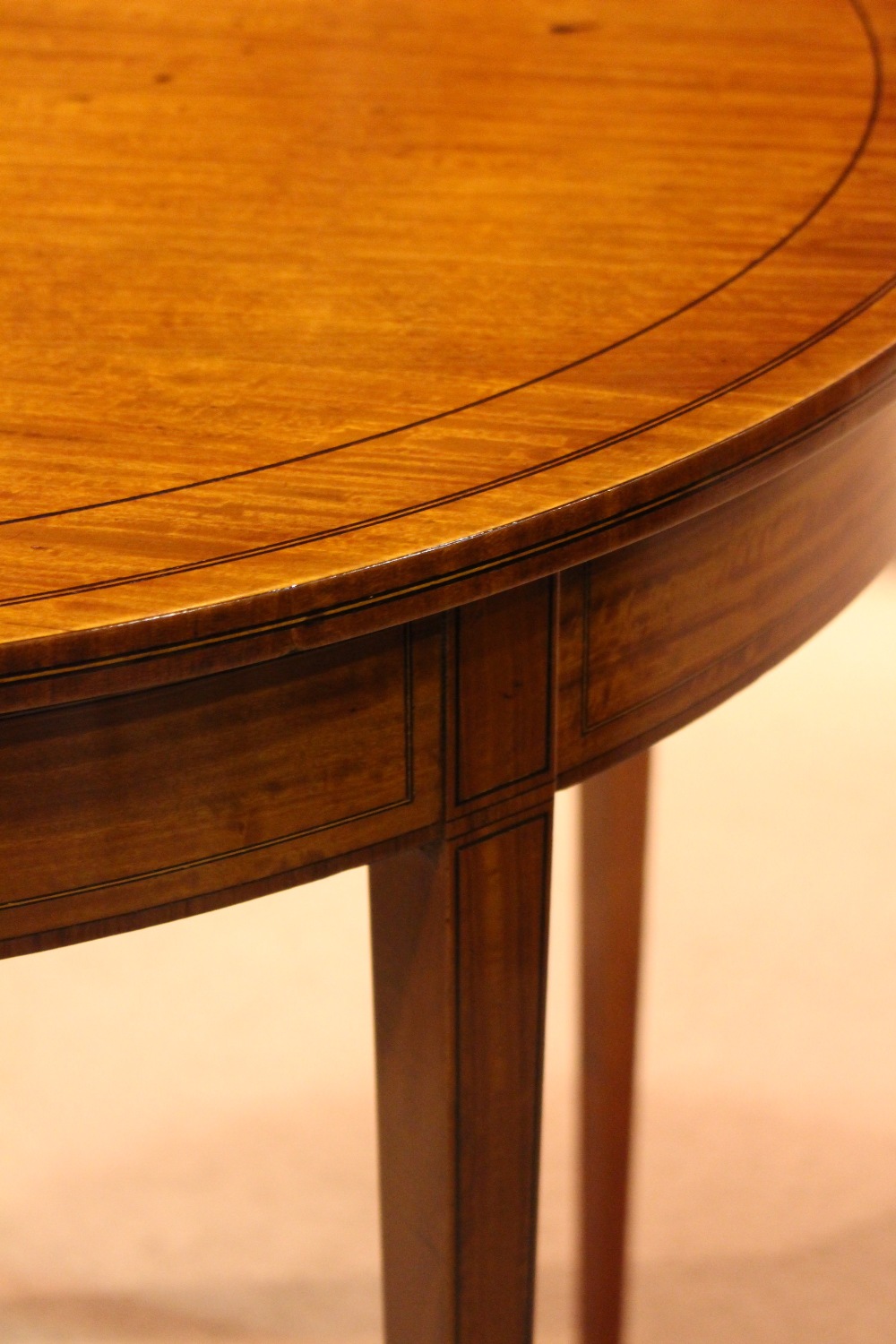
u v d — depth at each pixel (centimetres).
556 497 49
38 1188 138
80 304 64
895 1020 154
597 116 88
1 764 47
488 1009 61
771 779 187
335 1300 128
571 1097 147
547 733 56
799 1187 137
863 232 71
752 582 62
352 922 170
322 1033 155
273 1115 146
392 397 55
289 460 51
